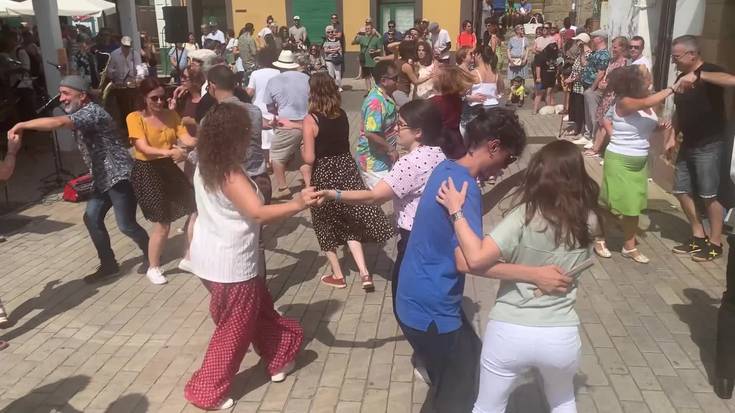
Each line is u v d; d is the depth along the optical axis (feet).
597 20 45.42
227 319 11.84
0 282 18.53
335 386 12.78
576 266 8.49
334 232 17.07
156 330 15.40
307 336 14.79
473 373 9.81
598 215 8.61
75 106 16.88
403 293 9.75
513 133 9.20
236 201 10.95
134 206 18.24
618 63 28.27
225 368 11.99
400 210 12.70
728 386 11.97
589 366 13.25
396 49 30.91
